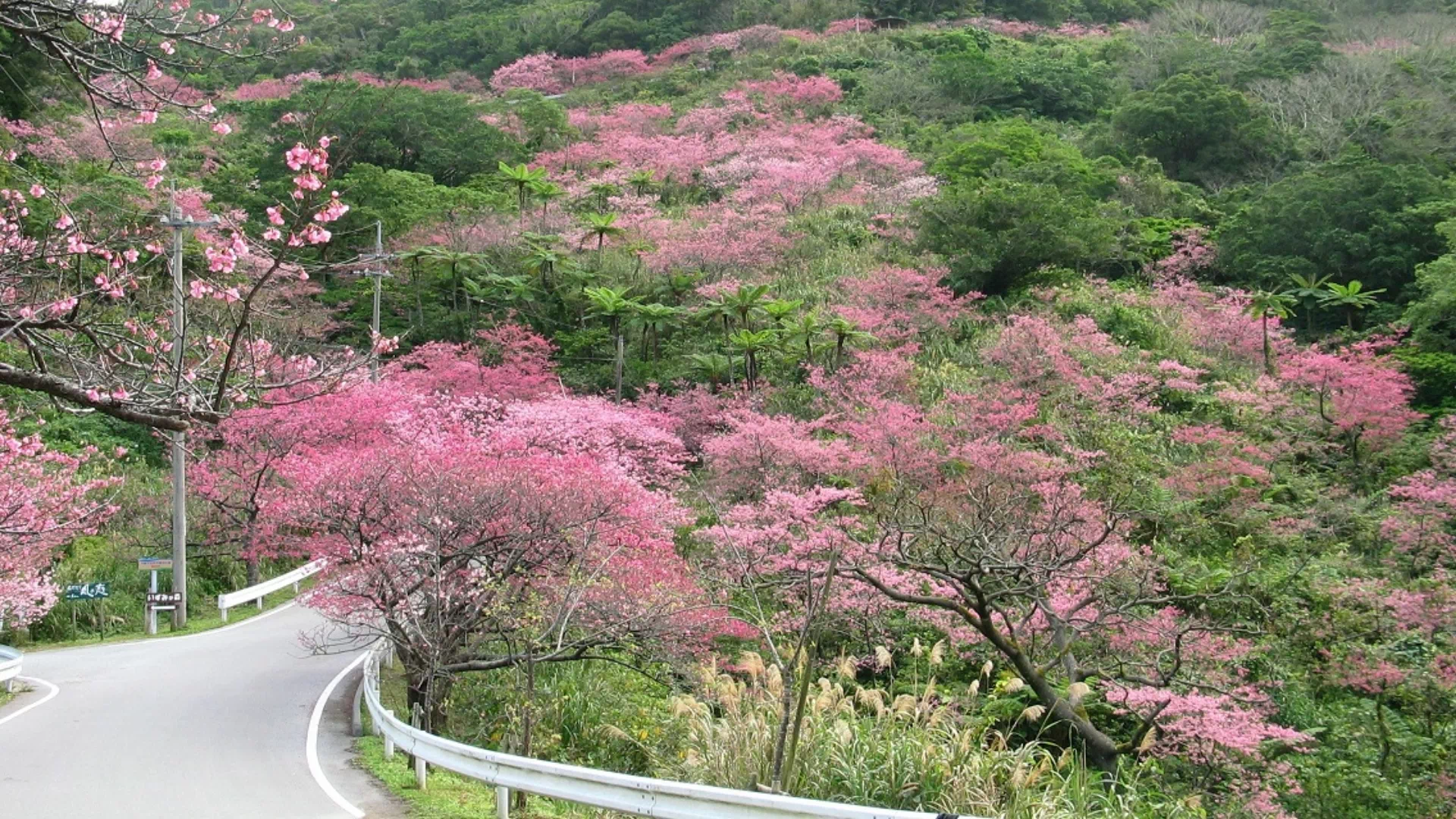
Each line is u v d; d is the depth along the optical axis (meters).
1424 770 13.89
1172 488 22.48
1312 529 21.66
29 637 20.75
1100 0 81.56
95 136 32.50
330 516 15.00
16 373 7.20
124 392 8.02
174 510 21.81
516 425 24.33
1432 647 15.84
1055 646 13.72
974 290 34.69
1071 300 32.59
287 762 12.41
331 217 8.36
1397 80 53.41
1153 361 29.80
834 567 8.98
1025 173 41.69
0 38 16.56
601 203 44.97
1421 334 30.06
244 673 17.69
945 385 26.97
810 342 29.22
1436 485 21.59
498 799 10.02
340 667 18.16
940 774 9.39
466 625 14.48
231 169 40.78
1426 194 35.75
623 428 25.25
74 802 10.51
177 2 8.40
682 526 20.61
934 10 78.69
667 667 15.76
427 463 15.44
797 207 43.97
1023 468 21.06
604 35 78.25
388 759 12.70
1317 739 14.91
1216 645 15.52
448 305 36.34
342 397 23.31
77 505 19.59
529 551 15.03
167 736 13.62
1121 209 39.25
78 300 8.18
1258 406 26.47
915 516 16.03
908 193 43.75
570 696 14.47
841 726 9.65
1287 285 34.94
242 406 23.75
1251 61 60.38
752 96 60.44
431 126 49.97
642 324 33.66
